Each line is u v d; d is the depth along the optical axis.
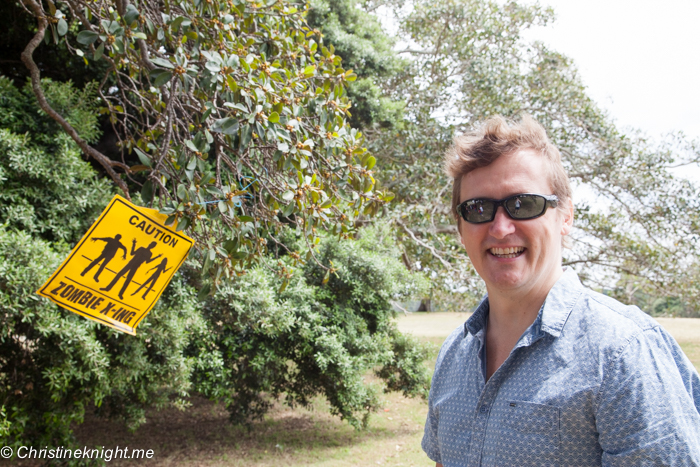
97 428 5.88
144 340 4.07
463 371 1.33
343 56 7.15
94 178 4.52
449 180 7.60
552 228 1.22
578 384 1.04
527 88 8.87
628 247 8.58
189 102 2.33
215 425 6.20
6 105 3.92
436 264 7.87
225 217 1.96
